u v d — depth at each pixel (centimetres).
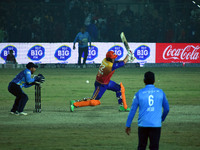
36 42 9788
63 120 3419
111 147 2541
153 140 1997
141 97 2048
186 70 8844
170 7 11012
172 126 3186
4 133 2923
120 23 10762
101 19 11094
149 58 9862
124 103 3725
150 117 2008
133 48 9750
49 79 6825
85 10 11050
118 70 8800
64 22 10925
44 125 3209
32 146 2561
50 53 9594
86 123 3291
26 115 3656
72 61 9700
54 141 2689
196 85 6003
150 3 10794
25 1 11162
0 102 4469
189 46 10006
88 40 9700
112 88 3725
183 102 4438
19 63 9481
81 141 2689
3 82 6359
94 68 9412
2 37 10075
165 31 10738
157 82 6359
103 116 3609
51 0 11269
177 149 2516
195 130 3050
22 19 10656
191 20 10825
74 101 3791
